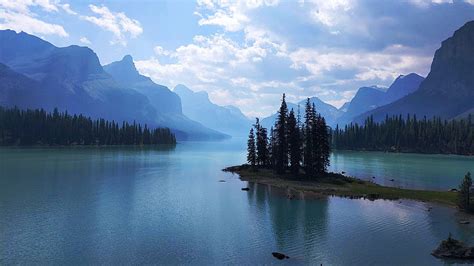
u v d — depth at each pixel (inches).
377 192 3831.2
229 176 5221.5
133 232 2361.0
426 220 2689.5
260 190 4015.8
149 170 5876.0
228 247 2098.9
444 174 5649.6
